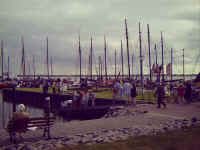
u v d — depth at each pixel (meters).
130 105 23.30
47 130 11.72
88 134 11.59
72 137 10.96
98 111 23.64
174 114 17.27
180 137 8.74
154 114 17.47
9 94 55.94
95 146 8.59
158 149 7.38
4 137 11.55
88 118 23.31
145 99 28.11
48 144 9.78
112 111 21.22
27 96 52.00
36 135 11.91
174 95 26.17
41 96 43.62
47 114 11.87
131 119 15.76
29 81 70.62
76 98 24.33
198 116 16.16
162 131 10.92
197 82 27.77
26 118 10.91
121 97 29.22
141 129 12.12
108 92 41.28
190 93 23.80
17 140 10.99
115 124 14.27
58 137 11.22
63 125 14.33
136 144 8.27
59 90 41.50
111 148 8.02
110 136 10.73
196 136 8.71
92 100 25.88
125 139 9.54
